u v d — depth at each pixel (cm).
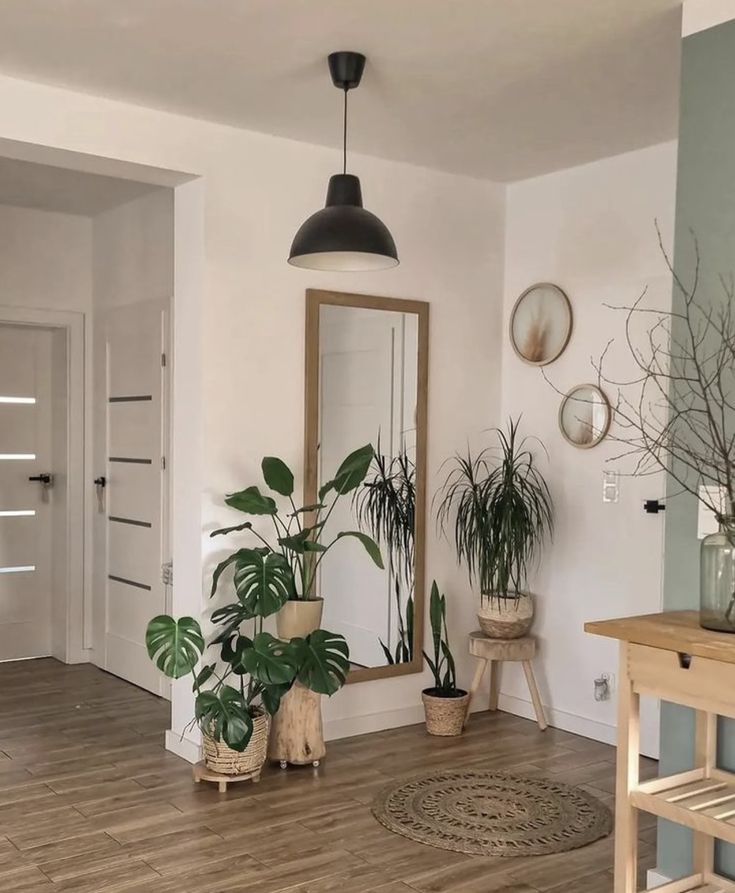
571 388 451
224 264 396
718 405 279
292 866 305
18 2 284
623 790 260
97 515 566
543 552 464
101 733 440
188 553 399
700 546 281
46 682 532
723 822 238
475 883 296
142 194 512
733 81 276
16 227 545
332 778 383
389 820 340
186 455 401
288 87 352
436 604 446
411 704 457
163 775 384
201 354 392
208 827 334
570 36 305
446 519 467
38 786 372
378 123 391
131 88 354
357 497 434
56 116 353
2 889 287
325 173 423
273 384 409
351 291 432
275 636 411
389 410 444
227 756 366
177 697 411
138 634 525
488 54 319
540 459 466
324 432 423
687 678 246
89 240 571
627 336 425
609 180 435
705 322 283
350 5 284
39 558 589
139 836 326
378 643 444
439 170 459
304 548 380
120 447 541
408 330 450
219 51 319
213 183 391
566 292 454
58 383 579
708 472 280
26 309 549
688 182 287
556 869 307
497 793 369
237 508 378
